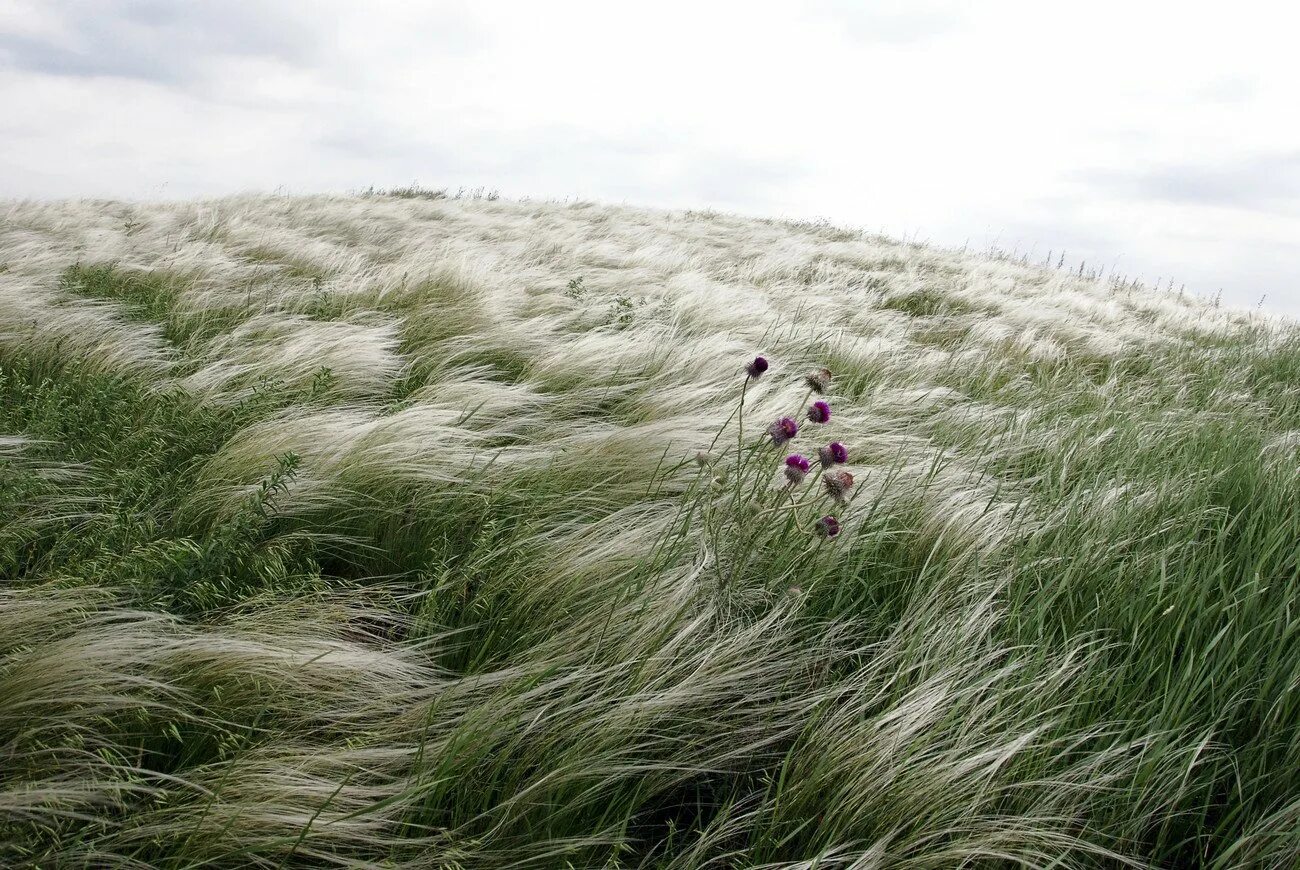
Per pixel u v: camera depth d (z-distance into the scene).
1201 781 1.21
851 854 1.11
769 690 1.32
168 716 1.20
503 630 1.44
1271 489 1.82
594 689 1.29
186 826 1.06
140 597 1.40
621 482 1.88
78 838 1.03
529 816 1.14
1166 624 1.41
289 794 1.11
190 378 2.21
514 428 2.21
